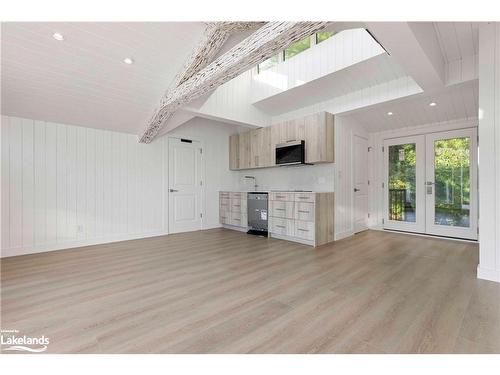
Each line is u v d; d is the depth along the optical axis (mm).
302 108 4902
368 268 2908
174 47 3021
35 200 3732
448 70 3148
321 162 4383
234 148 6012
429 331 1631
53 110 3641
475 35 2650
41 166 3789
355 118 4906
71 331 1660
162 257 3418
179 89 3252
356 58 3309
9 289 2338
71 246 4016
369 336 1587
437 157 4602
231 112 4672
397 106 4270
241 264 3092
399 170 5098
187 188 5496
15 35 2520
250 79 4973
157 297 2170
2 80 2990
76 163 4105
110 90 3484
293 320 1785
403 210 5051
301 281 2523
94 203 4270
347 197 4738
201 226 5723
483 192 2514
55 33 2549
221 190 6105
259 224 5008
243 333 1631
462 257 3316
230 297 2166
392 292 2238
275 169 5500
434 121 4562
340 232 4527
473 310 1894
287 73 4238
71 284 2461
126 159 4645
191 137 5555
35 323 1758
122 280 2568
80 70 3064
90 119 4020
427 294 2189
